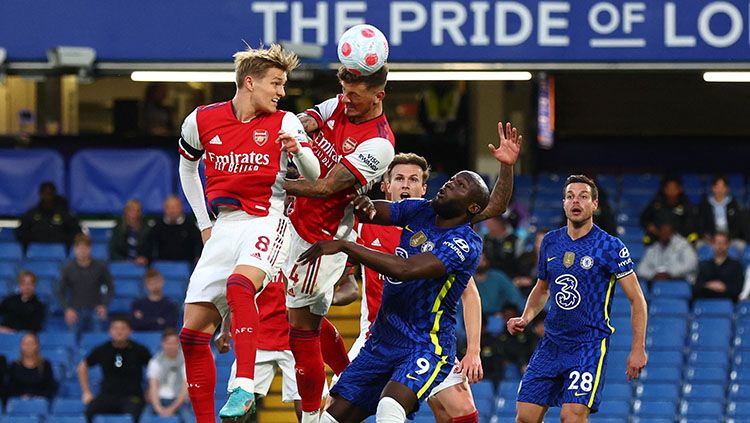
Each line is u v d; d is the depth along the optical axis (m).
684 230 33.94
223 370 29.84
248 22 30.72
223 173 13.87
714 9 30.61
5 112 41.03
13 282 33.59
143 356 29.39
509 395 29.08
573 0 30.70
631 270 18.47
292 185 14.02
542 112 38.62
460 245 14.52
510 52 30.64
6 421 28.69
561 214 36.69
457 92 40.19
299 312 15.41
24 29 30.80
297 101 38.69
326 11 30.59
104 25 30.84
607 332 18.48
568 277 18.45
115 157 37.72
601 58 30.69
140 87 41.84
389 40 30.64
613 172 42.88
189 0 30.81
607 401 30.33
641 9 30.62
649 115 42.91
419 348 14.69
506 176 15.27
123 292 32.78
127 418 28.47
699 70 30.75
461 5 30.66
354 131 14.50
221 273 13.91
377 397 15.02
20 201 37.66
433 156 40.66
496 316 30.34
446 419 17.78
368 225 17.64
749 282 32.31
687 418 30.28
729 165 42.81
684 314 32.16
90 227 37.09
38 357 29.92
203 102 41.03
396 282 14.73
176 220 33.50
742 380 31.25
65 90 41.59
